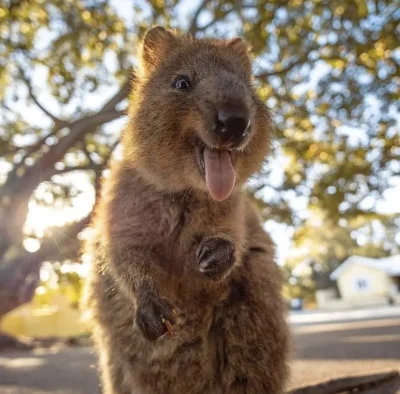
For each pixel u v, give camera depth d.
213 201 0.25
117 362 0.26
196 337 0.24
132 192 0.26
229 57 0.28
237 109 0.23
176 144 0.25
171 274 0.25
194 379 0.24
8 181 0.79
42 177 0.76
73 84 0.87
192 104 0.24
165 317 0.22
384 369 0.35
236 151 0.25
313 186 0.94
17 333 1.51
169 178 0.25
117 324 0.25
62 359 0.72
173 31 0.32
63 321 1.55
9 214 0.75
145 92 0.28
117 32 0.81
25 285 0.78
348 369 0.38
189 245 0.25
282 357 0.26
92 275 0.27
